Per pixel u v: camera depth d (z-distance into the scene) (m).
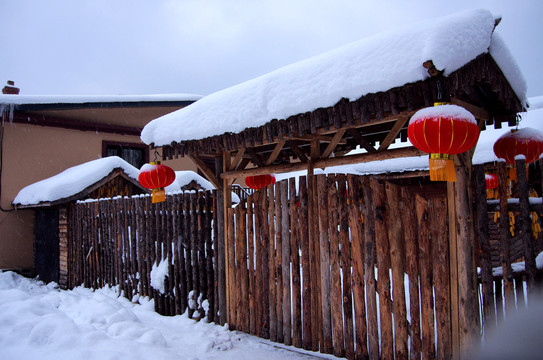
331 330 4.04
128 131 12.67
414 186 8.55
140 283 6.67
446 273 3.22
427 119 2.65
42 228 10.01
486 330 3.19
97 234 7.89
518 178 3.17
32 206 9.11
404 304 3.45
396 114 3.05
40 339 3.80
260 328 4.73
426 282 3.31
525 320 3.09
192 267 5.68
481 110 3.80
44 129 11.01
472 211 3.21
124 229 7.12
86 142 11.80
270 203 4.69
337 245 3.97
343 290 3.89
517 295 3.25
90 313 4.91
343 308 3.90
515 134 3.57
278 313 4.55
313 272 4.19
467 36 2.90
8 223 10.20
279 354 4.17
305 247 4.27
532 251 3.11
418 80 2.81
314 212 4.20
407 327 3.46
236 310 5.05
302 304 4.31
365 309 3.74
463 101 3.39
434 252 3.28
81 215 8.43
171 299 5.98
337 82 3.35
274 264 4.64
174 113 5.46
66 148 11.40
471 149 3.28
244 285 4.96
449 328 3.21
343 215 3.91
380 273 3.59
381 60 3.08
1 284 8.92
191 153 5.11
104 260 7.64
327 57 3.63
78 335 3.88
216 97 4.89
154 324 5.40
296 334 4.34
